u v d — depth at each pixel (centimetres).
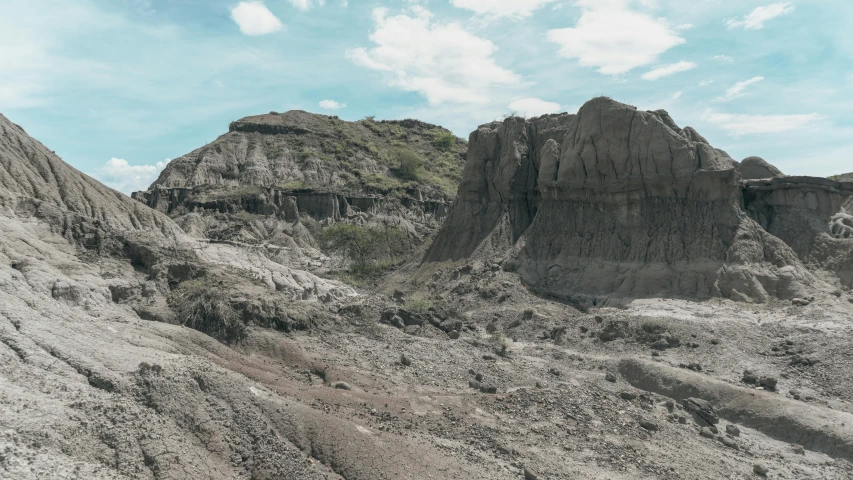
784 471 2453
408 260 7381
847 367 3434
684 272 5056
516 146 6662
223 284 3731
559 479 2073
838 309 4259
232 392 2077
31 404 1719
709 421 2997
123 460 1636
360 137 17238
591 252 5619
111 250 3956
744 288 4722
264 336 3203
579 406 2894
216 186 12406
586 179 5797
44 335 2230
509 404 2825
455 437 2336
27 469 1442
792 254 5019
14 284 2675
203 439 1836
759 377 3416
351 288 5297
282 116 17325
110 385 1955
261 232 10562
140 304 3331
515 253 5947
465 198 6919
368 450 1958
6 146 4850
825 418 2822
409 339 3822
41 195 4550
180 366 2133
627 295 5109
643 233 5434
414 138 18638
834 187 5631
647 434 2675
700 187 5300
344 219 11694
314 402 2395
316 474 1791
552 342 4353
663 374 3441
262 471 1759
